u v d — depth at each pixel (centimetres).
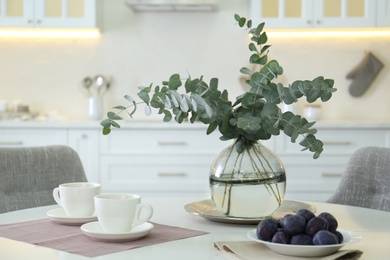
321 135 436
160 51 492
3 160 219
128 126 435
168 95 164
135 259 129
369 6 451
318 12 453
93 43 492
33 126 436
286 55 491
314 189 436
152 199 213
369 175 232
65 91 494
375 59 487
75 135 438
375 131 436
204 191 438
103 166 439
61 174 231
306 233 133
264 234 135
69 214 169
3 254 133
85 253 134
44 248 139
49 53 493
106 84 490
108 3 490
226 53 491
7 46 492
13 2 454
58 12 455
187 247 141
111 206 146
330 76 491
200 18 491
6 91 493
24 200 219
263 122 159
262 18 456
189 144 438
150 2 454
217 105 163
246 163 165
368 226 168
